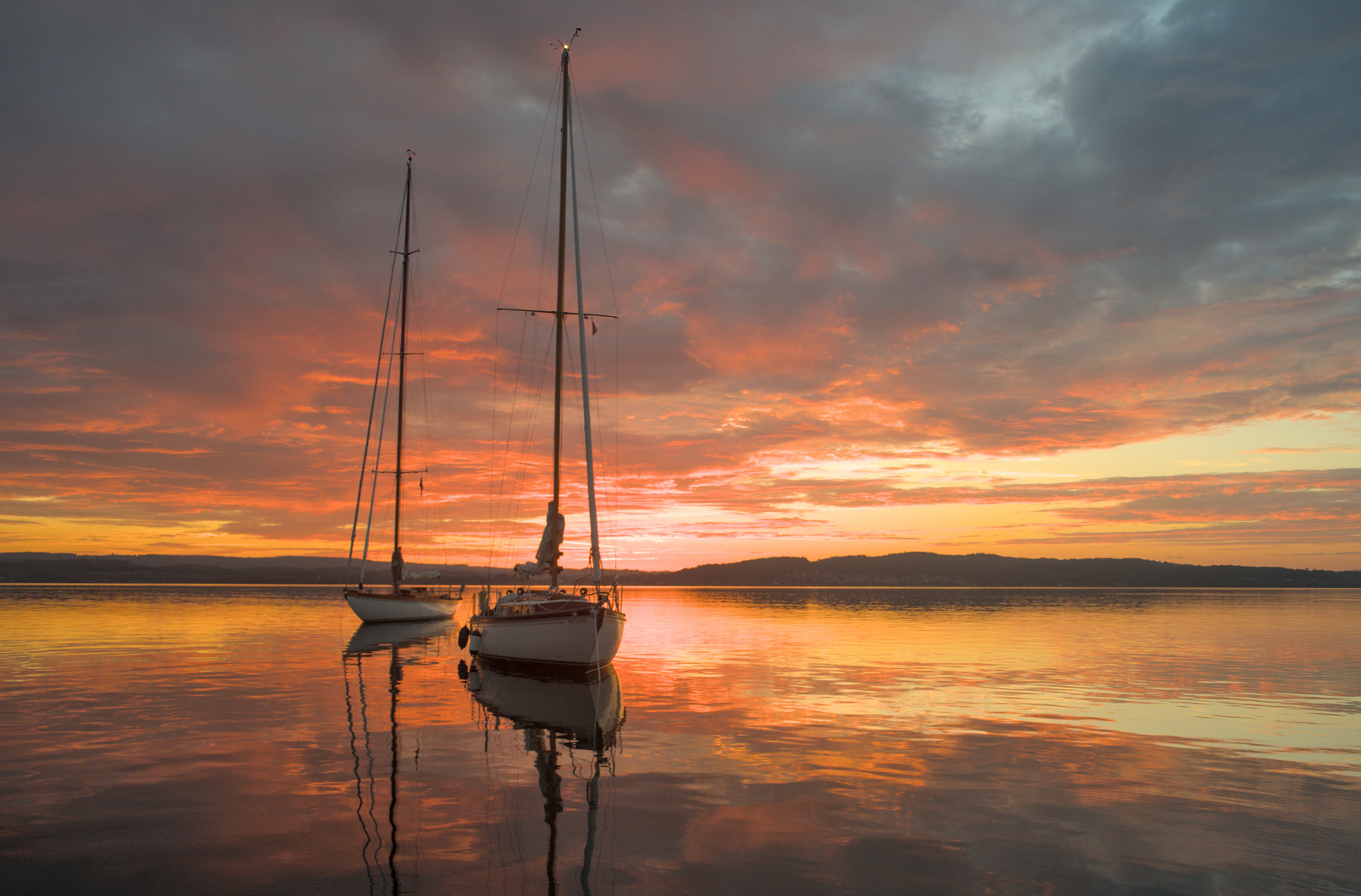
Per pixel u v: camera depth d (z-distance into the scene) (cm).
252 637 3556
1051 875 798
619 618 2325
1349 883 788
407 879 773
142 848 852
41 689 1964
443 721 1584
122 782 1112
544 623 2306
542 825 938
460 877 779
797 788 1104
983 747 1370
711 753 1313
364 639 3572
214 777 1144
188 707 1722
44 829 912
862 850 865
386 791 1079
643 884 765
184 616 5012
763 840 895
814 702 1842
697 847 868
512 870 797
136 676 2220
